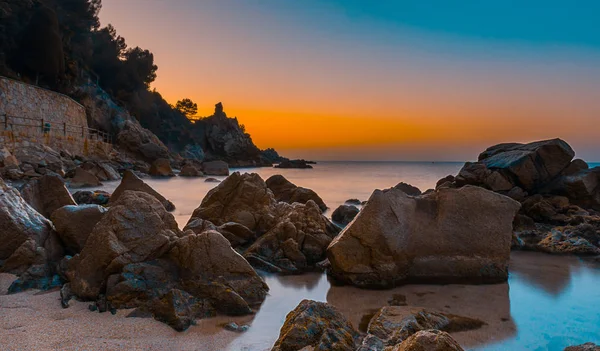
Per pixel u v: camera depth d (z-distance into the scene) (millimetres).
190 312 6375
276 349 5152
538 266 10055
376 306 7359
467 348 5758
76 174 26625
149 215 7672
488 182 17422
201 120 117312
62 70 46344
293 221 10969
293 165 85438
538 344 5895
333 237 11234
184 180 37969
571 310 7215
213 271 7367
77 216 8688
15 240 8148
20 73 44125
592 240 12250
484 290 8289
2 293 6953
